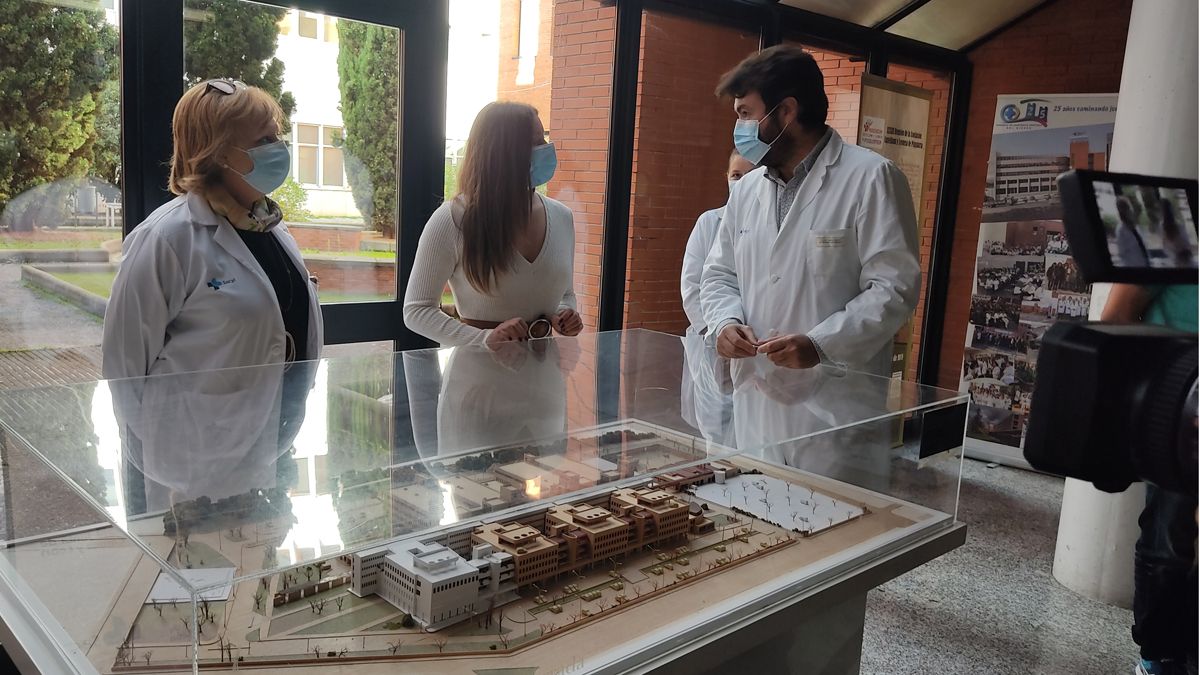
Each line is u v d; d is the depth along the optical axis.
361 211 2.94
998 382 4.70
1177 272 0.47
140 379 1.56
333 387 1.61
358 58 2.81
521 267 2.15
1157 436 0.44
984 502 4.04
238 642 1.06
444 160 3.08
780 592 1.37
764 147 2.31
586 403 1.66
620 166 3.71
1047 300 4.50
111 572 0.99
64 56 2.29
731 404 1.71
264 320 1.80
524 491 1.28
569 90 3.63
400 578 1.19
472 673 1.08
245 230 1.85
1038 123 4.45
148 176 2.45
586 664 1.13
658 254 4.03
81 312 2.45
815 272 2.31
